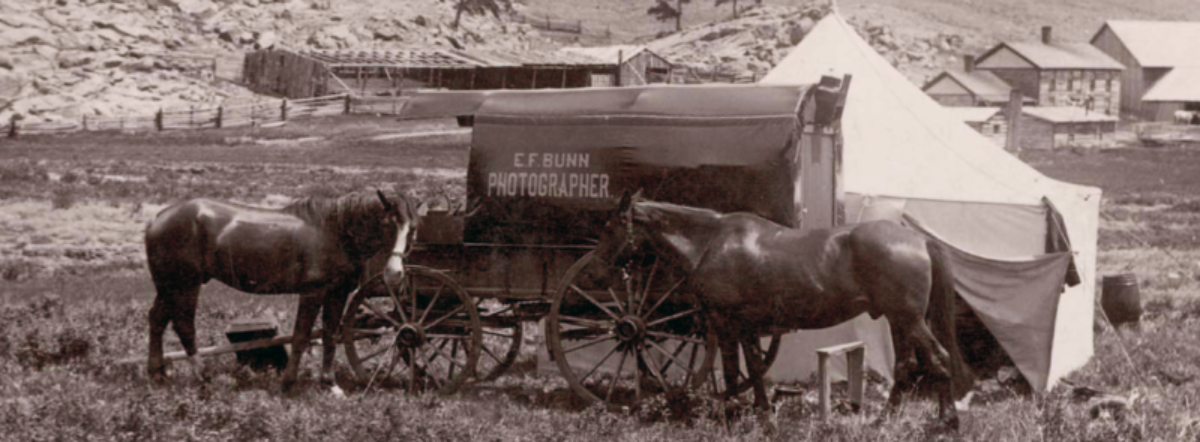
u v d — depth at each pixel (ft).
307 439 34.63
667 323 41.98
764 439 35.86
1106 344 57.11
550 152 42.57
